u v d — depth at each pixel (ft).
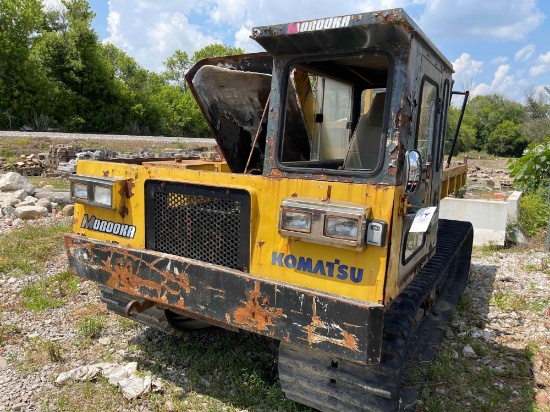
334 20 8.35
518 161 40.19
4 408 10.53
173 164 13.91
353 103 12.73
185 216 10.47
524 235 30.04
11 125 114.01
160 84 192.95
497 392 12.25
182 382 11.93
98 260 11.60
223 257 9.96
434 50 9.91
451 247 15.25
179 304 10.25
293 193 9.12
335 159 12.56
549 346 14.97
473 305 18.53
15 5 115.65
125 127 147.95
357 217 8.00
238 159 14.48
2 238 23.34
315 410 10.66
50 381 11.72
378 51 8.63
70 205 31.01
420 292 10.42
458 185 18.72
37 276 18.67
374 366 8.92
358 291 8.38
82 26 135.23
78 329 14.49
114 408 10.71
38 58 129.08
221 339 14.24
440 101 11.39
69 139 82.53
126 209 11.49
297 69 10.32
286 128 10.52
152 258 10.59
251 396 11.34
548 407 11.65
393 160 8.28
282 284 8.95
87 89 138.10
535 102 192.65
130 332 14.52
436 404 11.36
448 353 14.20
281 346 9.94
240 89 13.30
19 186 34.40
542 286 20.77
